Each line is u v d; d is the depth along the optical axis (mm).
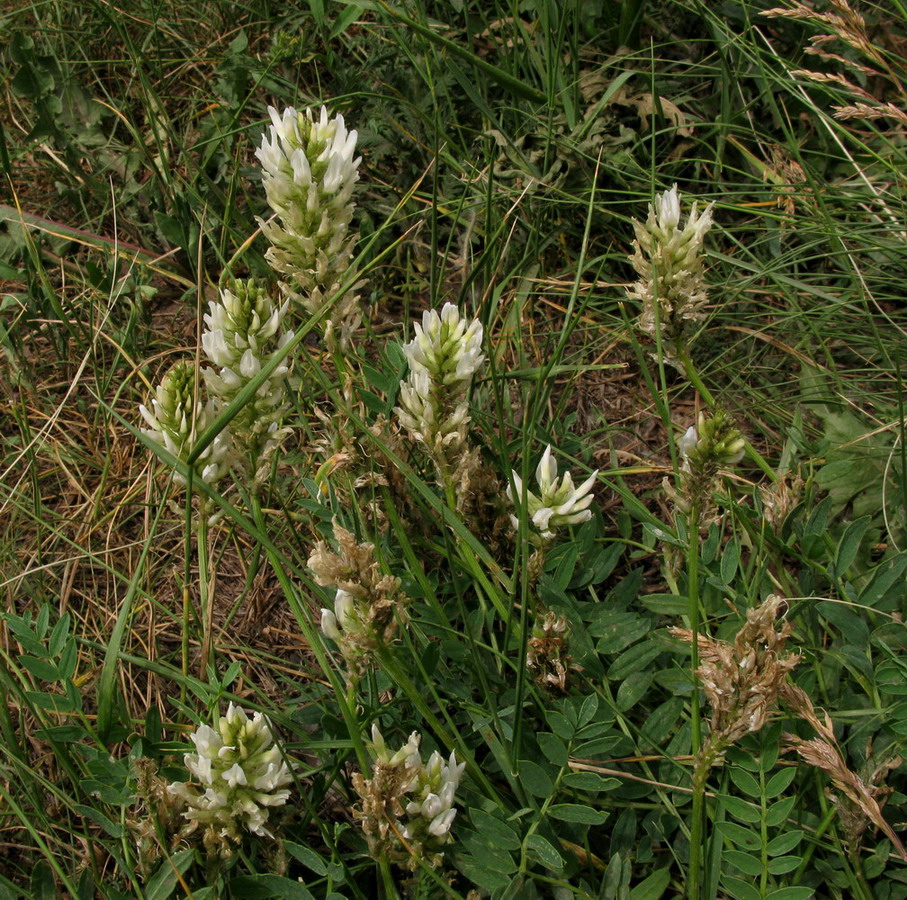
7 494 625
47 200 747
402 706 501
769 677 399
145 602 588
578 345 689
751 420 655
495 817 463
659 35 768
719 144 722
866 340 652
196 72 809
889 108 594
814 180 691
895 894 465
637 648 500
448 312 454
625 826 476
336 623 439
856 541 511
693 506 452
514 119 735
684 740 487
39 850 511
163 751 475
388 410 533
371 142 713
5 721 497
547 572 520
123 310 696
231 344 458
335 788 496
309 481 538
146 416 460
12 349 661
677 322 493
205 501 467
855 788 425
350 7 696
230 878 475
